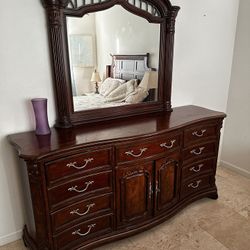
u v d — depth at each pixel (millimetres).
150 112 2084
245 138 2605
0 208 1709
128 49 1858
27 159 1253
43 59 1593
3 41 1440
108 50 1776
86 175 1481
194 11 2125
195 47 2252
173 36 1974
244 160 2662
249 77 2455
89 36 1677
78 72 1697
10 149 1633
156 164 1728
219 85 2578
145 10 1847
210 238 1797
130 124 1774
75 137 1509
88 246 1610
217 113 2070
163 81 2074
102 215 1625
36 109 1506
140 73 1966
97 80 1788
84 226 1578
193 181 2094
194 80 2367
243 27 2416
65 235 1514
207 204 2199
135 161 1622
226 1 2299
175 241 1772
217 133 2098
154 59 1996
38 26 1522
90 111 1799
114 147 1514
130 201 1696
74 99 1727
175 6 1869
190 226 1922
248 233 1844
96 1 1648
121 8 1747
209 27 2275
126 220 1726
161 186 1814
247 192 2379
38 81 1612
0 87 1496
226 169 2854
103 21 1698
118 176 1593
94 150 1457
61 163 1370
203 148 2057
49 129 1598
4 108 1540
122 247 1721
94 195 1553
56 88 1640
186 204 2062
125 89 1928
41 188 1333
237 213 2072
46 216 1393
